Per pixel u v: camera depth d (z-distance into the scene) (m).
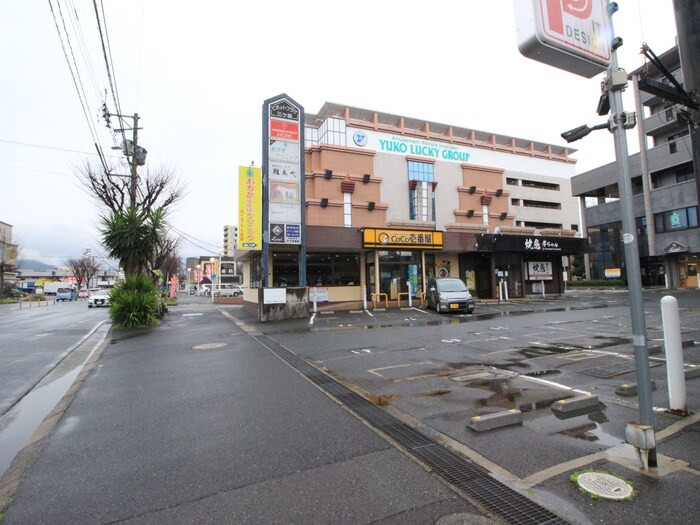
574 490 2.87
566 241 25.30
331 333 11.84
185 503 2.88
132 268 16.56
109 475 3.35
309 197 25.28
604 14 3.29
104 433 4.33
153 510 2.80
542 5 2.92
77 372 7.85
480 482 3.06
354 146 27.05
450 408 4.85
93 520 2.70
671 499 2.69
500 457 3.46
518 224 36.38
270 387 6.03
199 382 6.45
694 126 3.54
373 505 2.78
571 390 5.41
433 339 10.16
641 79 3.40
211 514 2.72
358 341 10.21
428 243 21.17
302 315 16.14
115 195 19.52
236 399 5.45
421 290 21.77
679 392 4.26
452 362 7.45
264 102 16.92
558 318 13.94
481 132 34.84
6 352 10.20
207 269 70.31
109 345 10.88
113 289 15.94
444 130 33.12
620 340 9.22
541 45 2.92
